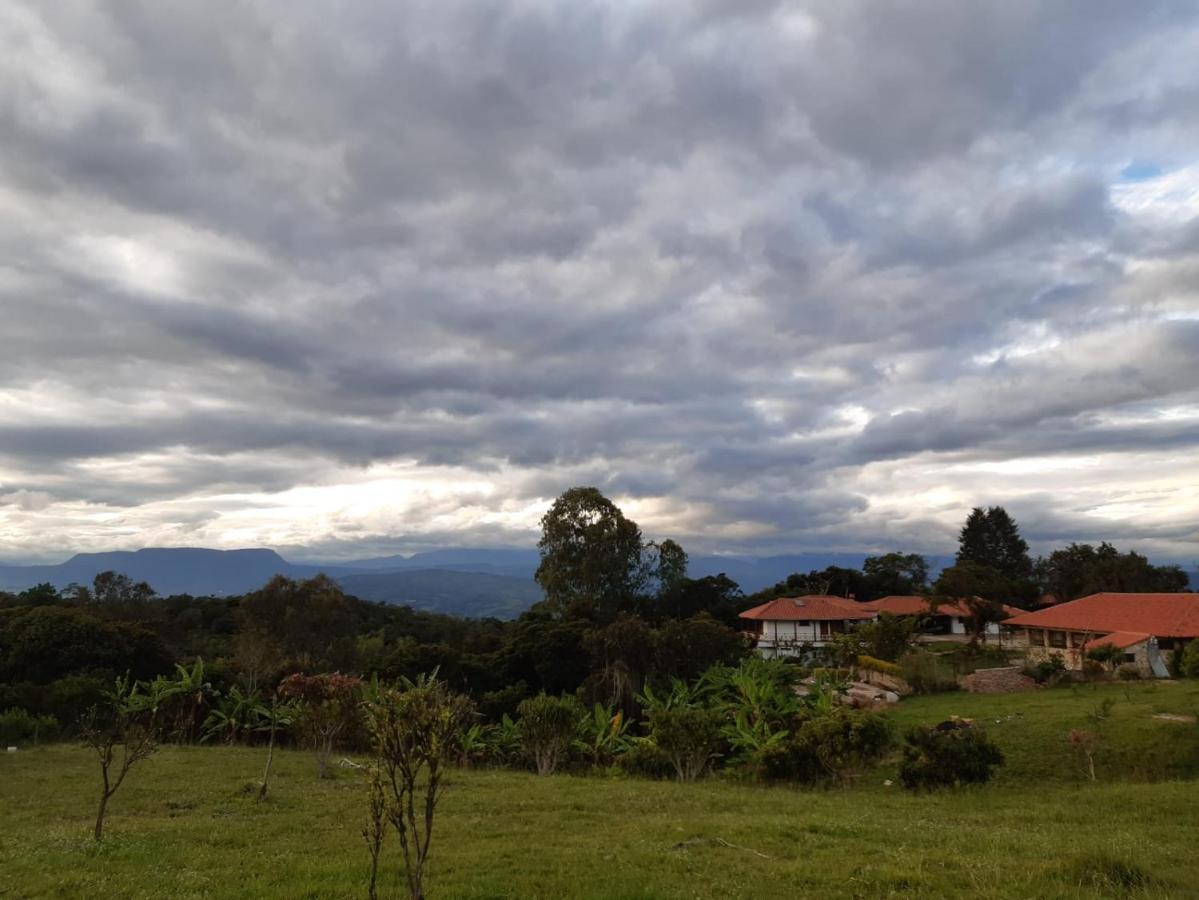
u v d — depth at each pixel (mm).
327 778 20203
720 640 42281
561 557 55781
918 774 19297
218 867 10062
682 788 19578
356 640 55375
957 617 72750
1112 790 17312
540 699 27422
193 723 33125
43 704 32344
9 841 11945
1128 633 44688
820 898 8266
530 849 11117
